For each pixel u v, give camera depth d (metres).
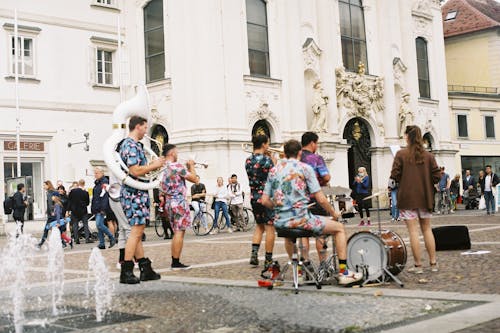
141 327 6.90
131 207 9.80
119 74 31.88
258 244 11.91
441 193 30.20
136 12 32.03
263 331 6.45
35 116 29.06
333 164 33.47
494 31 50.31
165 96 30.41
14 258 13.48
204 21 28.72
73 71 30.45
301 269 9.82
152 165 9.69
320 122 32.94
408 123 38.81
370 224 22.72
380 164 37.22
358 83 36.00
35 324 7.23
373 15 37.81
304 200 8.66
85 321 7.32
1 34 28.28
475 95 46.62
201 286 9.67
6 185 27.56
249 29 30.66
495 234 16.22
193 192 24.02
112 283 10.43
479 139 46.84
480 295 7.70
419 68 41.59
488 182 27.05
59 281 11.02
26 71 29.09
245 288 9.29
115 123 11.02
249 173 11.60
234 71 29.30
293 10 32.09
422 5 41.62
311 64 32.97
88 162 30.66
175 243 11.81
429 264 10.95
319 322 6.73
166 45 30.38
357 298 8.03
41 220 28.08
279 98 31.44
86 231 21.59
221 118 28.66
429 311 6.97
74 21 30.58
